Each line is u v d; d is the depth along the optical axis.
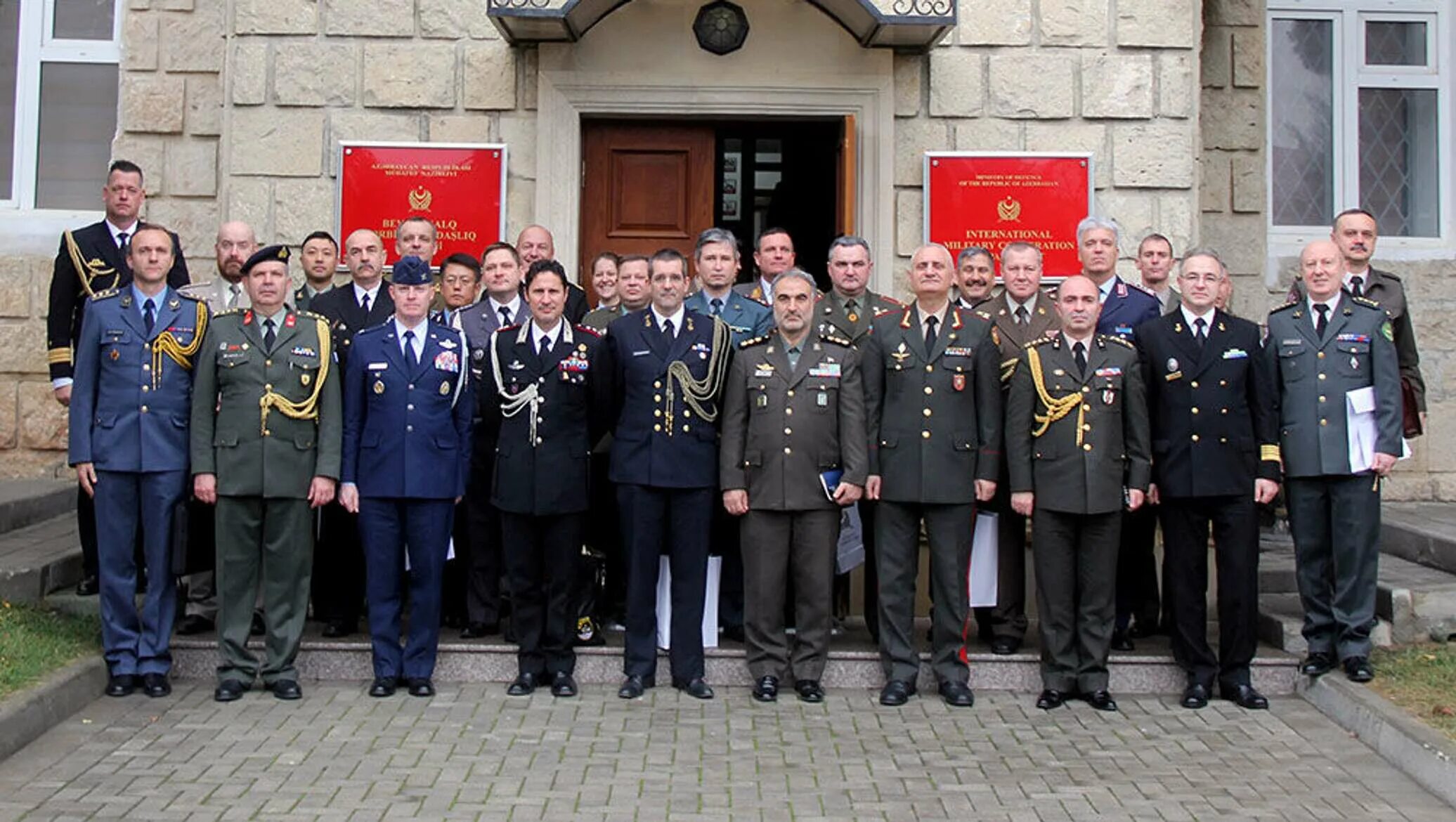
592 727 5.85
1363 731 5.83
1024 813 4.94
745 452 6.34
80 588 7.16
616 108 8.38
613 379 6.43
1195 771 5.42
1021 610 6.70
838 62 8.38
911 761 5.49
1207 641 6.57
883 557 6.37
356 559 6.79
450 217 8.32
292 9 8.34
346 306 6.89
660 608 6.59
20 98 9.70
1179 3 8.41
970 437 6.29
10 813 4.76
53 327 7.02
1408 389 7.07
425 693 6.29
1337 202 10.09
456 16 8.36
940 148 8.40
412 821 4.75
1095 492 6.16
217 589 6.32
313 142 8.33
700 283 7.06
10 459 9.48
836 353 6.33
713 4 8.36
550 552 6.35
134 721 5.85
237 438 6.18
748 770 5.34
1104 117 8.40
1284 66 10.09
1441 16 10.03
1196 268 6.29
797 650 6.40
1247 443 6.26
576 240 8.39
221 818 4.74
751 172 8.90
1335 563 6.39
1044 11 8.41
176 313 6.33
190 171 9.48
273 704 6.14
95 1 9.77
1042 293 6.94
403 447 6.25
